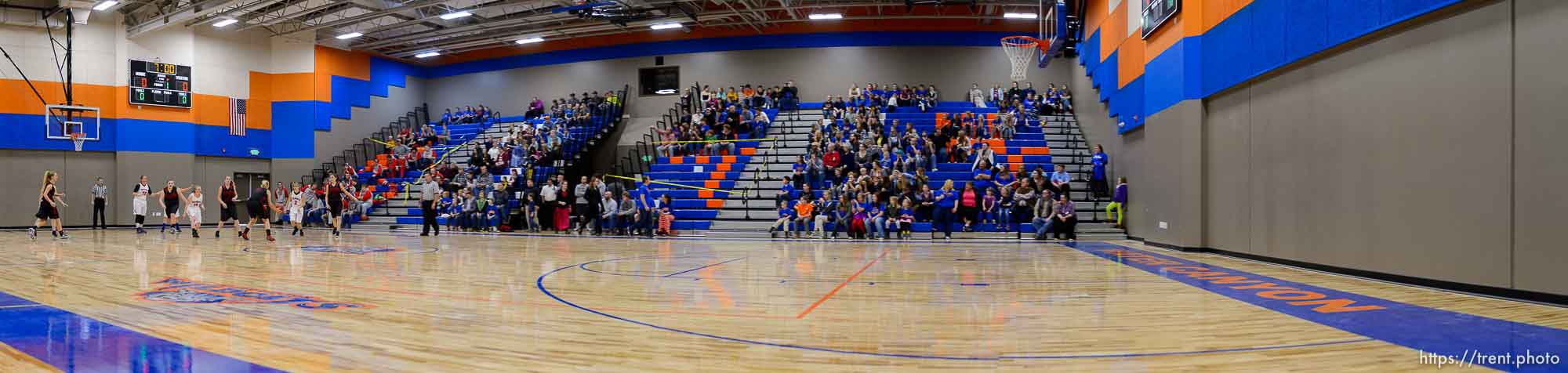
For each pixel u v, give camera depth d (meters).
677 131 20.88
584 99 23.00
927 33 22.12
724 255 10.74
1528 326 4.97
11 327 4.72
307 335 4.50
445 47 23.95
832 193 15.68
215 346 4.17
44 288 6.63
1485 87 6.67
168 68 20.69
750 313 5.49
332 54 23.38
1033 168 17.53
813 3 19.42
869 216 14.70
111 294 6.29
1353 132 8.17
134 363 3.78
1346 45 8.27
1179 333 4.69
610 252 11.45
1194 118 11.16
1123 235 14.74
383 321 5.02
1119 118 15.00
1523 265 6.30
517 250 11.71
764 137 19.92
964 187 16.12
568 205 17.75
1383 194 7.76
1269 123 9.59
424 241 13.84
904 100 21.12
